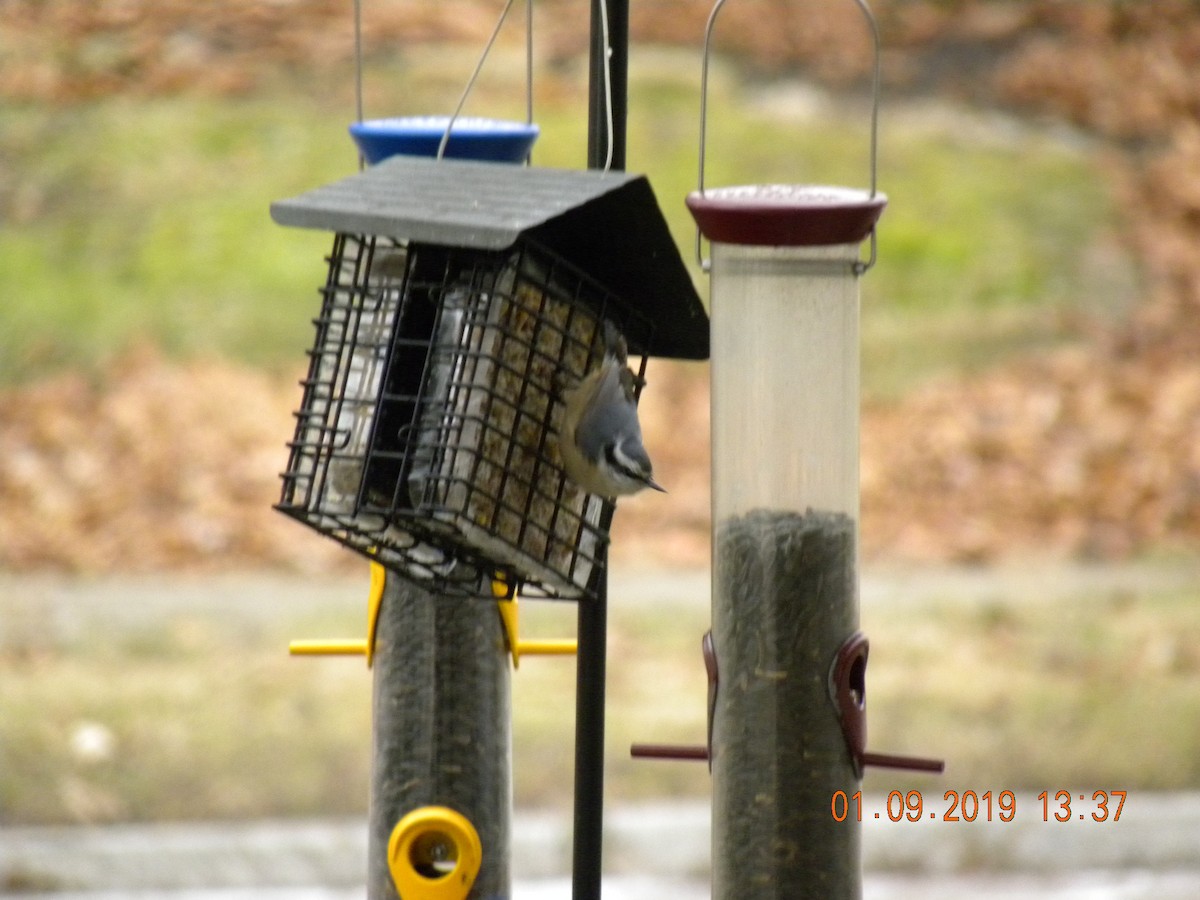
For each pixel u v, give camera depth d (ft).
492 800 24.16
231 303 72.02
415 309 20.53
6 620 51.34
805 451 21.22
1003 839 40.70
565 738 43.55
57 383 66.90
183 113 84.84
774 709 21.35
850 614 21.42
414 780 24.09
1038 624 51.01
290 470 20.72
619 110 21.01
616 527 59.47
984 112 88.02
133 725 44.24
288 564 57.31
